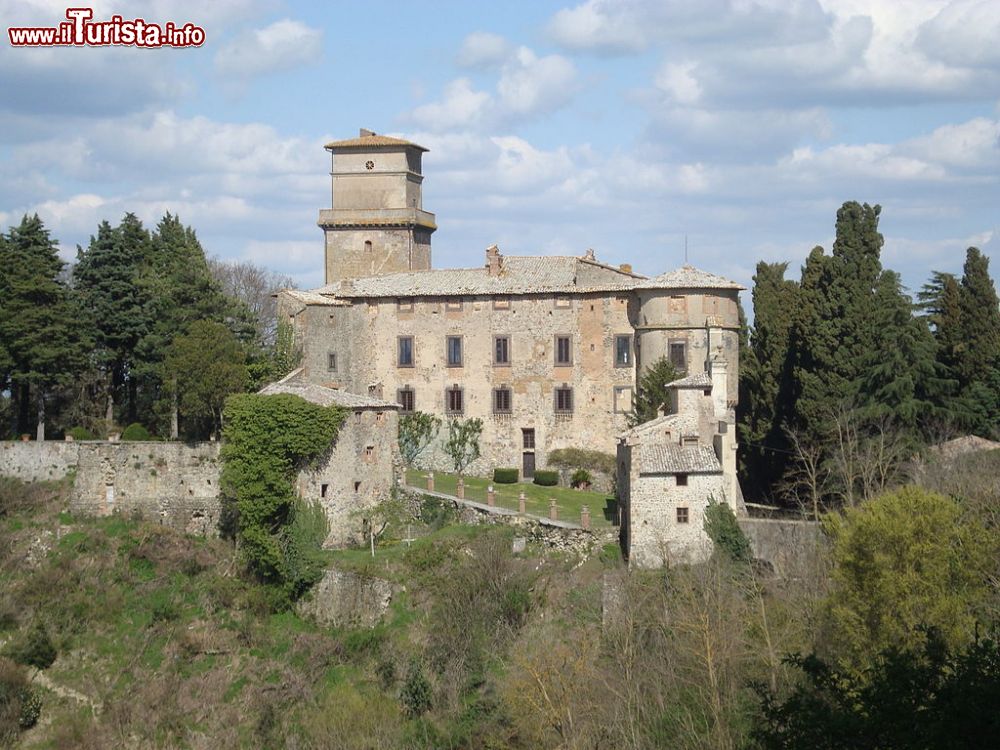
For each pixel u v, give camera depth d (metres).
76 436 93.38
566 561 76.75
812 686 53.75
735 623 60.81
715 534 74.75
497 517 81.31
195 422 92.25
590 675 60.84
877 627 57.09
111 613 78.56
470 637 72.38
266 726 70.94
